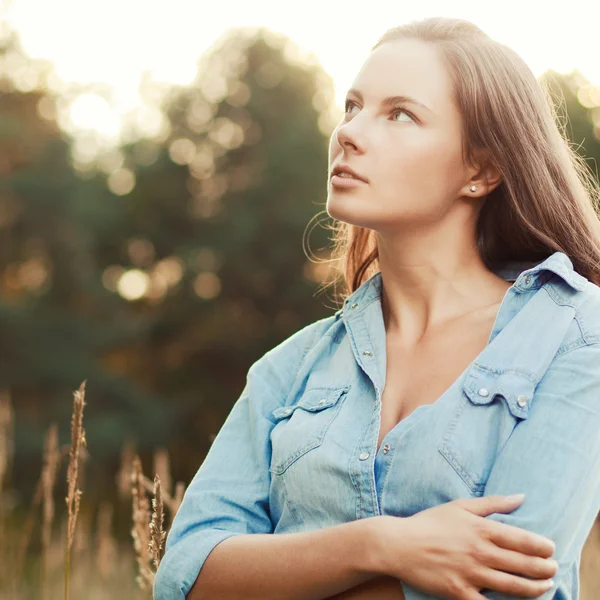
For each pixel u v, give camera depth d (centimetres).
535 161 203
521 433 175
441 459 178
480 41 202
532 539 161
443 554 164
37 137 2919
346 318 213
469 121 198
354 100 204
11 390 2509
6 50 3005
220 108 3222
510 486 172
